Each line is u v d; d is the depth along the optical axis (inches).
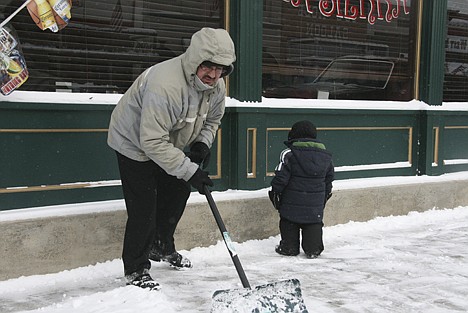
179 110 131.0
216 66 128.0
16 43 140.3
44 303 132.8
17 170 152.4
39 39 161.9
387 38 246.7
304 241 177.2
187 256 172.2
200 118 140.6
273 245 189.5
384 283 151.5
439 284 151.1
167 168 131.5
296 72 219.9
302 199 175.2
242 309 114.4
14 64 139.3
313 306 132.7
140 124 130.3
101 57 173.8
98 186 166.1
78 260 155.9
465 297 141.2
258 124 196.9
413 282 152.6
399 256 178.5
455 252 183.8
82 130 162.4
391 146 242.4
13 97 149.7
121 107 139.2
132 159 137.8
